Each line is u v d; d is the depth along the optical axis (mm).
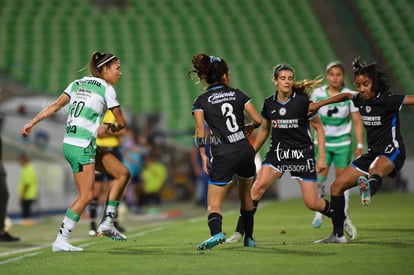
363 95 23312
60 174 63812
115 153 35125
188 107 99812
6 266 20625
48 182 60875
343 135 32688
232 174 21906
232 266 19000
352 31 118062
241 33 116750
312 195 24797
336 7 124125
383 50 110562
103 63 24672
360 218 39156
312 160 24906
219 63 22312
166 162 82188
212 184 21859
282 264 19156
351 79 106500
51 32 115062
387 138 23391
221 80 22375
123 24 118938
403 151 23391
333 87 32875
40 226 46594
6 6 120312
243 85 104312
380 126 23438
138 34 116625
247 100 22047
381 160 23141
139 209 60781
